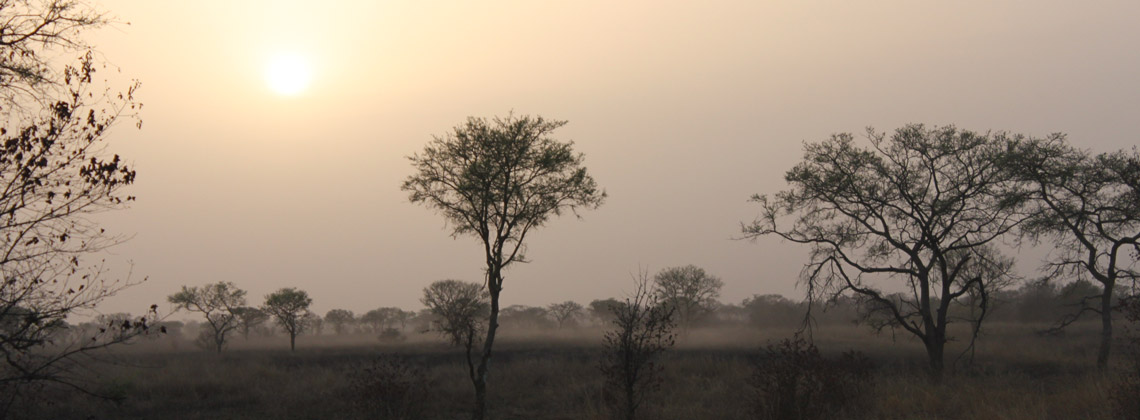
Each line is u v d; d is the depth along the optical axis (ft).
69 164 20.92
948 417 45.91
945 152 68.54
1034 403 47.21
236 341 205.46
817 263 74.33
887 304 70.08
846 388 49.85
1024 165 67.10
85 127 21.16
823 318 202.90
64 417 49.93
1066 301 160.35
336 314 269.64
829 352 92.53
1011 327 137.59
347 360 99.81
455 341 121.19
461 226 58.03
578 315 279.28
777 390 44.42
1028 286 176.14
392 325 283.79
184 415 55.16
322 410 58.13
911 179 70.95
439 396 63.87
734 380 68.28
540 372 78.59
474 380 49.16
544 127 56.13
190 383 71.00
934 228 69.15
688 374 76.18
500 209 55.93
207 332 166.91
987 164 67.92
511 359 97.96
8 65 22.08
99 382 56.54
